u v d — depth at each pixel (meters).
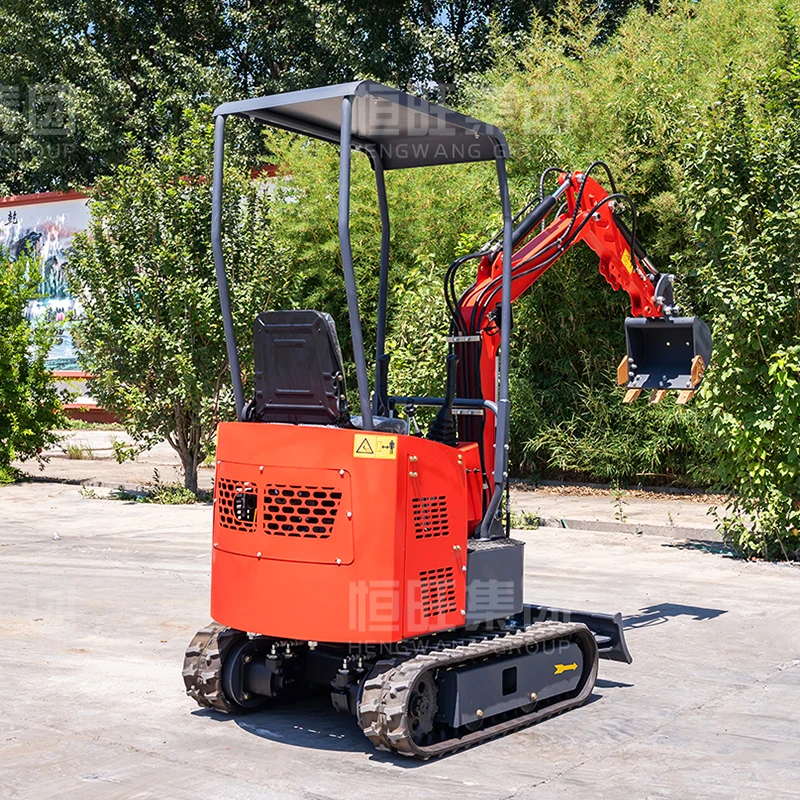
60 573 9.90
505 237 6.02
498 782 4.88
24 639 7.54
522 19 28.27
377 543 5.10
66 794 4.73
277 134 19.81
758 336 10.27
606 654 6.52
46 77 30.70
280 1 30.16
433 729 5.42
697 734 5.63
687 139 10.75
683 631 7.93
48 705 6.08
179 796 4.70
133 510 14.15
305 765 5.12
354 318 5.03
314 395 5.33
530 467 17.31
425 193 17.47
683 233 15.15
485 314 6.30
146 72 29.73
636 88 15.53
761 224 10.38
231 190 15.17
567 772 5.02
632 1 25.23
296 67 29.28
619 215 7.50
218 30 31.14
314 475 5.20
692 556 11.08
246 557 5.39
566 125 16.34
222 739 5.52
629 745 5.45
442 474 5.43
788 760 5.22
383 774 4.99
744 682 6.64
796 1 13.73
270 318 5.40
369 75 25.98
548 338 17.00
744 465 10.66
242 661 5.89
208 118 16.03
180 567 10.21
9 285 17.36
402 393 13.67
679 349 7.25
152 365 14.87
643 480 16.56
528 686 5.82
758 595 9.18
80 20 29.98
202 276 14.95
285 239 17.09
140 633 7.73
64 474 18.17
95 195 16.19
